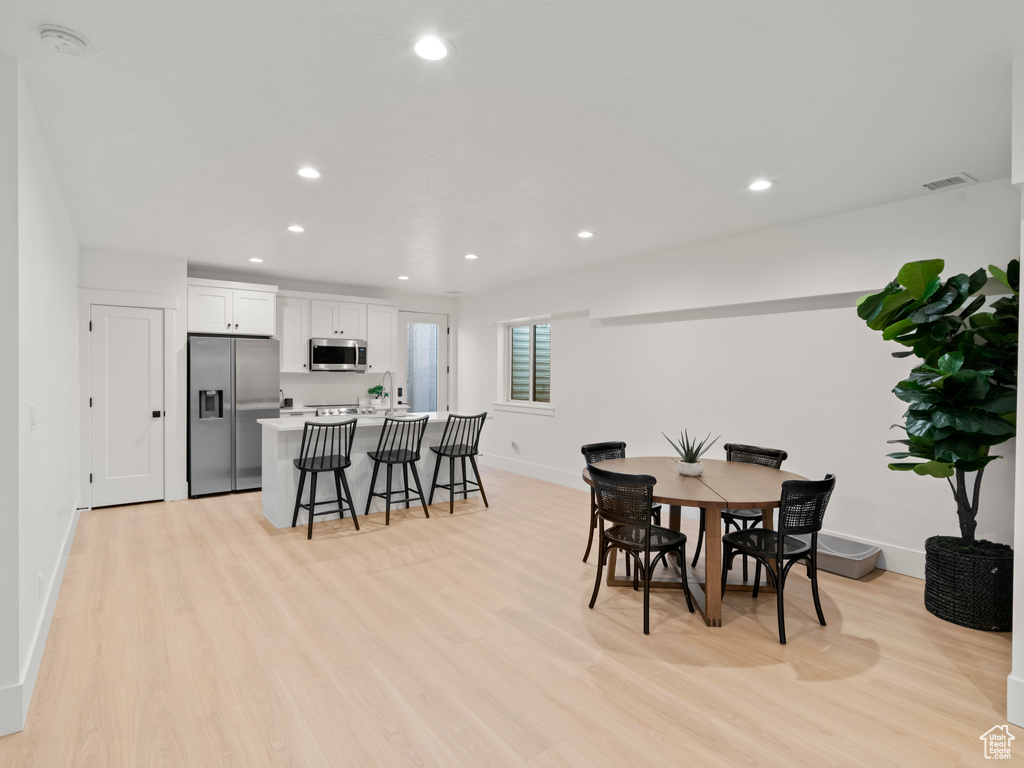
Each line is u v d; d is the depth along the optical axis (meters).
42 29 1.73
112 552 3.74
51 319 2.84
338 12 1.66
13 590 1.94
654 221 3.92
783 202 3.48
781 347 4.12
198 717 2.02
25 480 2.06
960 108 2.26
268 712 2.06
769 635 2.71
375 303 6.80
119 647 2.51
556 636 2.67
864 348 3.67
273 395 5.65
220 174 3.03
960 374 2.52
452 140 2.60
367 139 2.59
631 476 2.75
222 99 2.21
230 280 6.05
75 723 1.98
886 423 3.57
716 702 2.15
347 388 6.96
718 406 4.56
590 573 3.49
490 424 7.21
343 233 4.29
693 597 3.15
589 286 5.61
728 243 4.35
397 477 5.00
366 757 1.83
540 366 6.64
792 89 2.13
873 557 3.53
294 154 2.76
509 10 1.66
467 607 2.98
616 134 2.54
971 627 2.78
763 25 1.73
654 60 1.93
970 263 3.14
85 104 2.24
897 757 1.85
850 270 3.64
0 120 1.89
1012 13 1.66
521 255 5.09
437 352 7.77
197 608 2.91
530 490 5.81
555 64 1.96
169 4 1.62
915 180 3.07
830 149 2.68
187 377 5.24
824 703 2.15
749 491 2.91
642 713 2.08
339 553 3.79
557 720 2.04
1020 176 1.94
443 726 1.99
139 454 4.98
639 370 5.22
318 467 4.09
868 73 2.01
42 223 2.49
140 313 4.96
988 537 3.15
